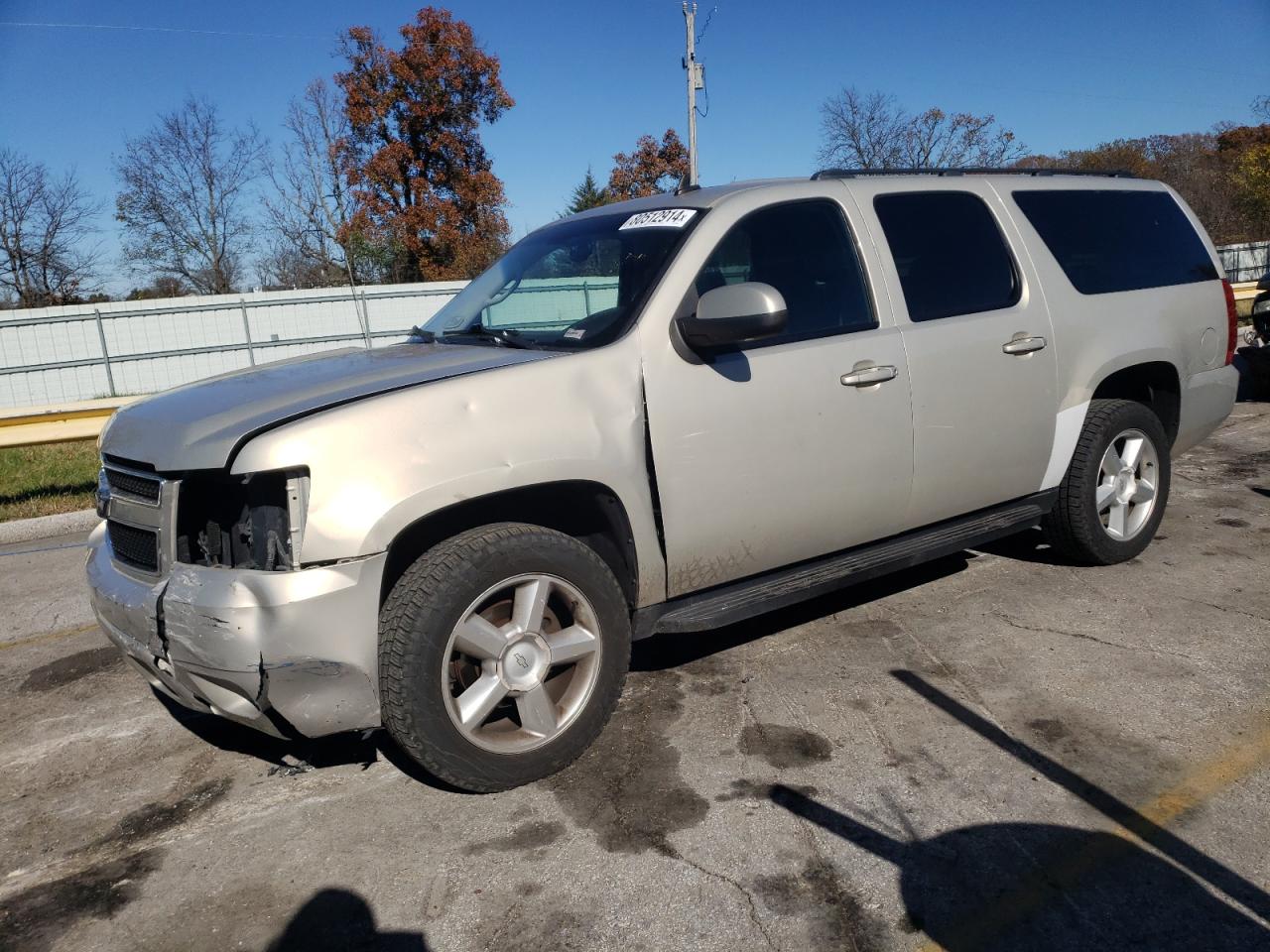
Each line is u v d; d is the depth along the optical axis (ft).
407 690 9.04
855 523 12.35
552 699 10.43
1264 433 26.99
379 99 108.68
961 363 12.98
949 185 14.02
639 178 140.77
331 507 8.64
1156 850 8.43
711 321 10.35
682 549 10.86
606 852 8.86
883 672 12.38
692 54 91.20
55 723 12.52
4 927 8.35
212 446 8.84
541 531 9.85
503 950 7.63
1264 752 9.93
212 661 8.63
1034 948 7.32
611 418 10.16
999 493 14.05
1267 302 34.12
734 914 7.88
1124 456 15.65
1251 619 13.50
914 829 8.93
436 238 111.45
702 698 11.93
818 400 11.57
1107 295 15.15
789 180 12.62
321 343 84.17
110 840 9.65
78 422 25.54
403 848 9.12
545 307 12.36
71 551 21.59
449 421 9.27
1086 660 12.41
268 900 8.47
